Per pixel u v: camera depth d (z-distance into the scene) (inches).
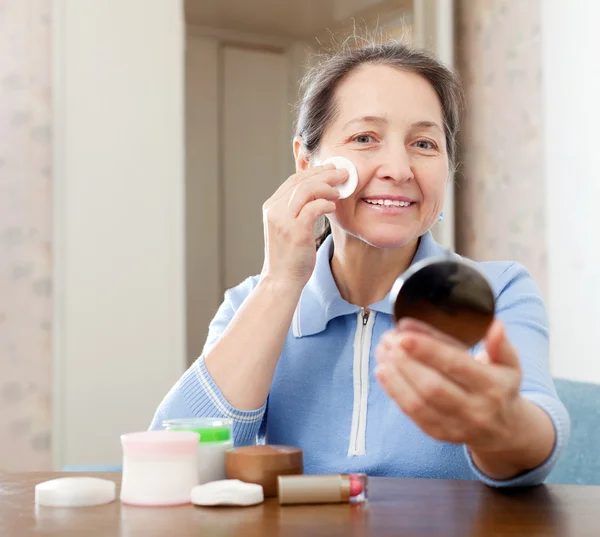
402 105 42.6
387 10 140.3
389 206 42.7
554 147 104.1
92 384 91.7
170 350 95.7
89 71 92.8
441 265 27.6
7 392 89.7
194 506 30.1
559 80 103.6
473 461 33.7
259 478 31.2
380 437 42.3
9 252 90.5
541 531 26.0
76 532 26.4
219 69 165.2
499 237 113.2
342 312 44.9
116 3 94.1
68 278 91.3
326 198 41.4
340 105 44.1
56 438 89.9
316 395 44.2
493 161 114.5
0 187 90.7
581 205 100.3
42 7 92.4
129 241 94.1
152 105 95.7
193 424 33.9
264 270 41.9
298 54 168.7
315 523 27.1
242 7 155.6
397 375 27.2
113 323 93.0
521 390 35.9
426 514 28.5
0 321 90.1
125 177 94.2
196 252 162.4
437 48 113.5
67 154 91.7
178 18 97.1
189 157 162.2
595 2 98.7
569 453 47.9
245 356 39.6
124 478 31.0
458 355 26.4
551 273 104.4
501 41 113.1
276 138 170.4
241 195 167.0
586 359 98.8
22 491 33.6
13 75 91.3
